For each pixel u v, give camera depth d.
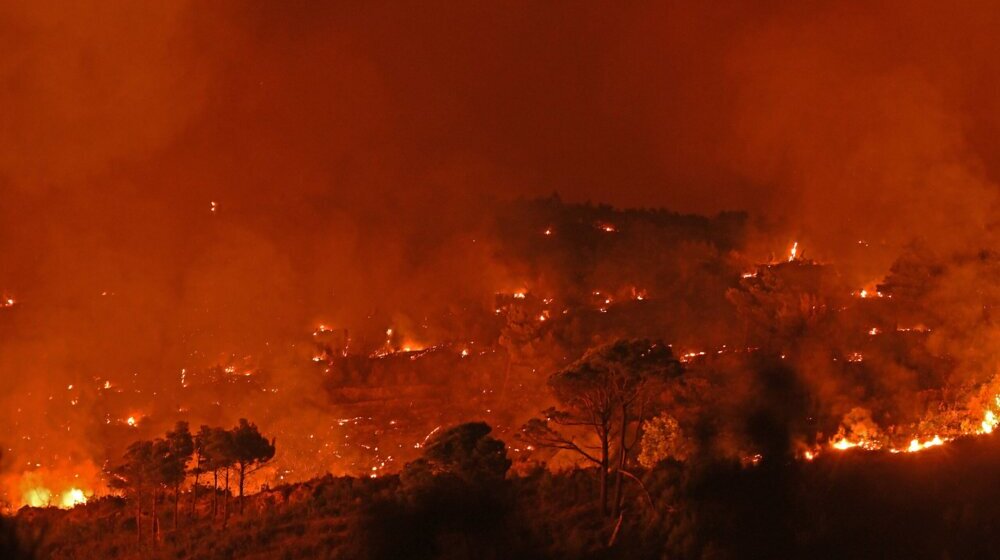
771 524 21.73
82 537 28.06
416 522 22.92
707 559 20.33
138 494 28.16
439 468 25.05
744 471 23.81
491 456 25.53
